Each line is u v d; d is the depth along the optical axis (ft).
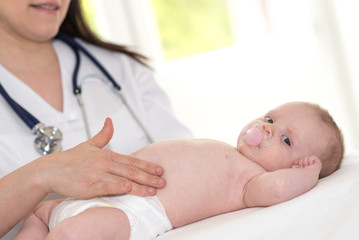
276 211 2.80
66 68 4.59
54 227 2.80
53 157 3.10
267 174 3.22
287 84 8.45
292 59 8.57
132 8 7.75
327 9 8.56
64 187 2.99
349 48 8.48
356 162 3.69
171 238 2.80
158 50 7.97
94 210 2.89
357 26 8.35
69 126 4.23
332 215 2.84
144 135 4.61
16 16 4.10
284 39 8.73
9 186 3.00
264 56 8.46
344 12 8.42
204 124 7.86
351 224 2.84
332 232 2.81
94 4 7.72
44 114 4.17
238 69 8.23
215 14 8.49
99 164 3.07
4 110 4.05
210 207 3.38
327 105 8.67
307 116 3.74
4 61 4.32
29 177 3.00
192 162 3.47
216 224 2.83
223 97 8.02
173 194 3.30
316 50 8.69
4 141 3.91
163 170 3.36
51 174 3.00
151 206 3.16
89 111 4.40
